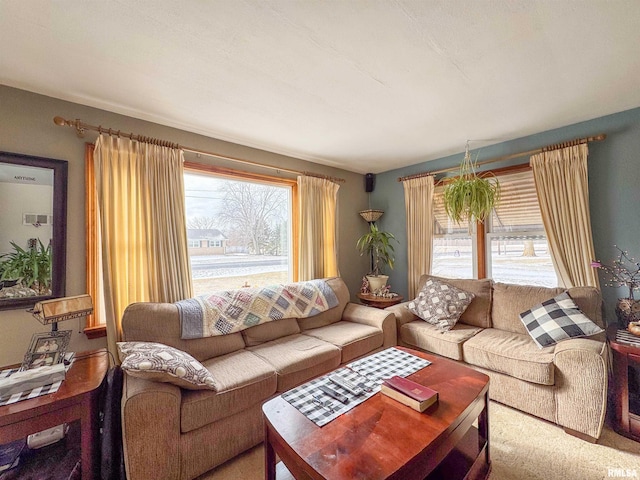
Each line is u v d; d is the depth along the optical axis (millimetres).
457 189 2621
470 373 1687
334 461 1021
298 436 1149
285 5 1250
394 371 1719
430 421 1235
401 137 2863
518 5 1271
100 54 1560
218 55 1590
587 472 1515
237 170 2959
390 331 2760
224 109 2230
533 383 1945
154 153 2309
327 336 2518
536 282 2857
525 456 1638
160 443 1405
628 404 1764
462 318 2826
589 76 1832
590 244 2416
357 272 4203
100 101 2068
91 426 1392
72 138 2059
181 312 2094
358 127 2611
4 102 1837
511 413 2045
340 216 4016
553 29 1417
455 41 1499
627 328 2012
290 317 2635
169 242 2336
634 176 2289
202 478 1542
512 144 2955
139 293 2213
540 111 2326
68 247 2021
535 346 2131
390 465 1001
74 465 1502
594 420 1709
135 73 1744
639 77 1845
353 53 1589
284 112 2299
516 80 1873
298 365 1992
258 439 1759
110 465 1459
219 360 2045
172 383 1517
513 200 2996
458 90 1990
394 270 4070
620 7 1279
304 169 3596
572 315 2119
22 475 1437
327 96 2055
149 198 2264
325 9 1276
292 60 1644
